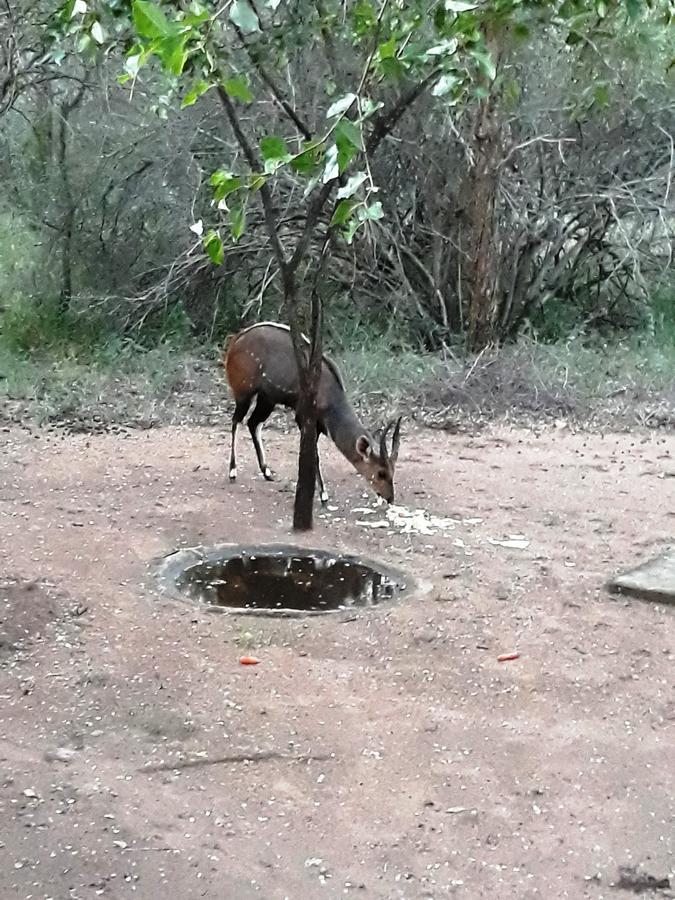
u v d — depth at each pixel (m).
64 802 5.19
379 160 12.19
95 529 7.49
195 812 5.17
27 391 10.48
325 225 11.82
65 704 5.75
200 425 9.84
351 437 7.81
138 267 13.16
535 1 6.54
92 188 13.24
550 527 7.69
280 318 12.59
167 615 6.45
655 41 8.72
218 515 7.76
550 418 10.16
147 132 12.60
